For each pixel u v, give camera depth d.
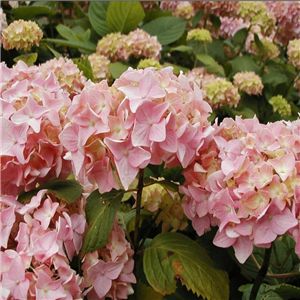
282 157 1.07
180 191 1.26
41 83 1.35
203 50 3.35
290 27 3.41
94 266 1.19
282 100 2.93
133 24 3.16
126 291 1.26
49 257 1.08
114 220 1.24
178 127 1.10
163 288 1.16
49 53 2.97
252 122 1.33
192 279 1.17
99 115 1.09
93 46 2.95
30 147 1.20
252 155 1.15
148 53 2.84
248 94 3.07
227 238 1.12
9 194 1.27
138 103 1.05
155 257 1.24
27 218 1.15
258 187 1.05
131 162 1.07
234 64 3.19
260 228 1.06
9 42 2.30
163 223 1.57
